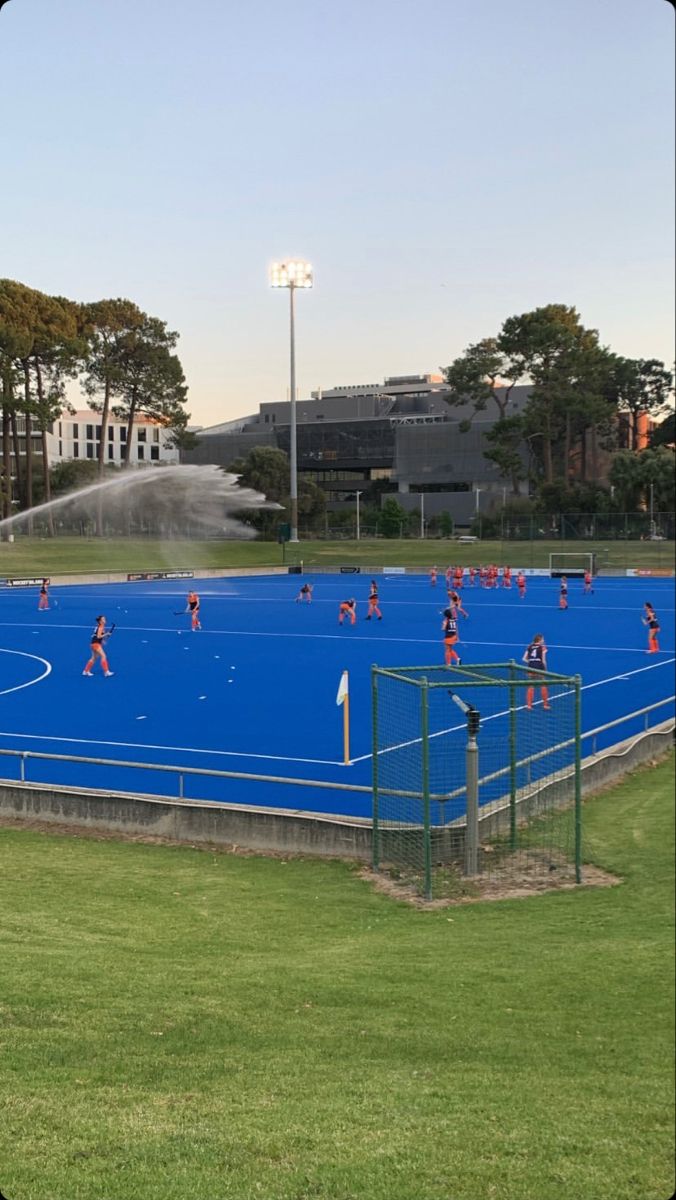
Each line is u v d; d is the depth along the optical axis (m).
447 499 109.31
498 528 95.69
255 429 125.88
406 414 119.50
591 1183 5.89
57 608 51.78
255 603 59.84
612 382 101.56
